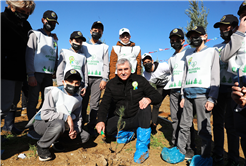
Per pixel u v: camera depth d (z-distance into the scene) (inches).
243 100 52.2
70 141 117.3
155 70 152.6
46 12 129.4
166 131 165.3
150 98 109.6
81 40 137.1
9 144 112.6
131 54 147.0
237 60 81.7
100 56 145.3
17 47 94.9
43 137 90.8
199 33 102.7
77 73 101.0
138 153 103.3
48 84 136.7
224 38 111.4
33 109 126.7
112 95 116.9
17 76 95.4
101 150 113.7
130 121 116.3
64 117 97.5
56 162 93.1
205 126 96.5
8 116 127.3
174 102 129.6
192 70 104.9
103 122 108.6
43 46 126.7
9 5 92.7
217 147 111.0
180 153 105.9
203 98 97.3
